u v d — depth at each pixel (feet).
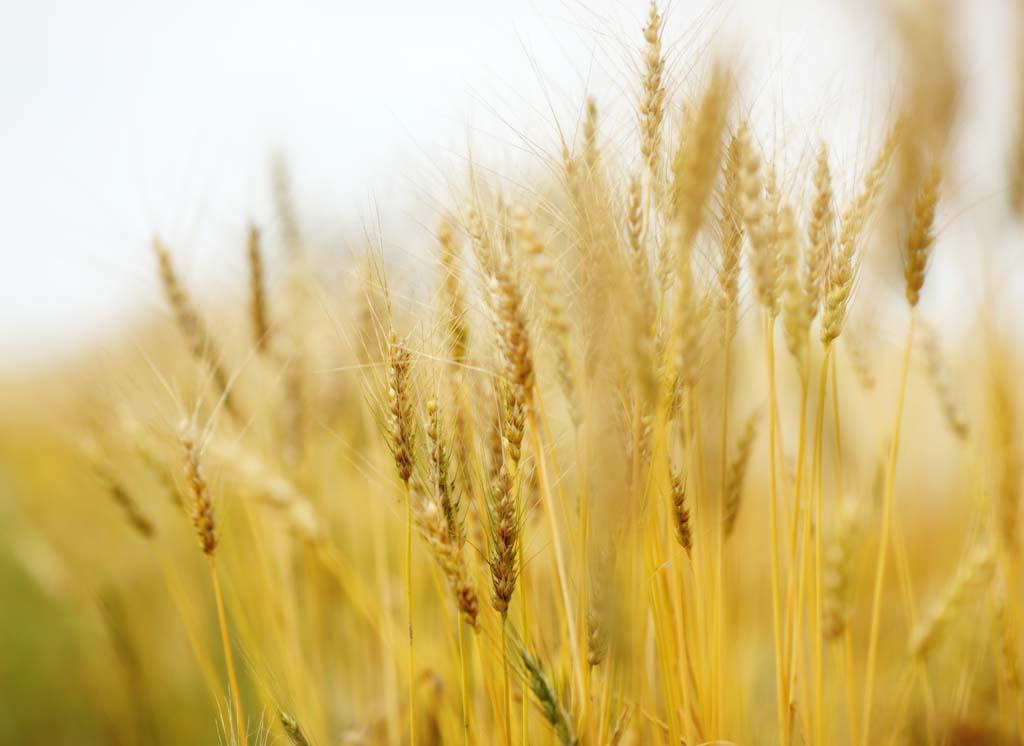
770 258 3.60
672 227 3.67
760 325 4.14
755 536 4.63
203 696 5.45
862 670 4.47
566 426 3.91
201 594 5.85
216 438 4.34
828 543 4.27
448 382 3.85
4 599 6.62
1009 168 4.20
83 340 4.37
